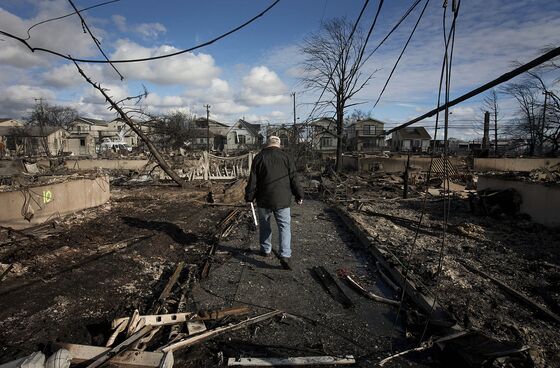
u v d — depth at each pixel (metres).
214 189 13.62
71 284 4.38
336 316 3.58
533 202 8.25
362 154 32.44
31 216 7.09
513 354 2.62
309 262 5.22
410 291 4.03
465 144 56.22
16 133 56.19
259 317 3.46
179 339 3.01
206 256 5.42
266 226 5.22
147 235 6.75
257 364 2.74
